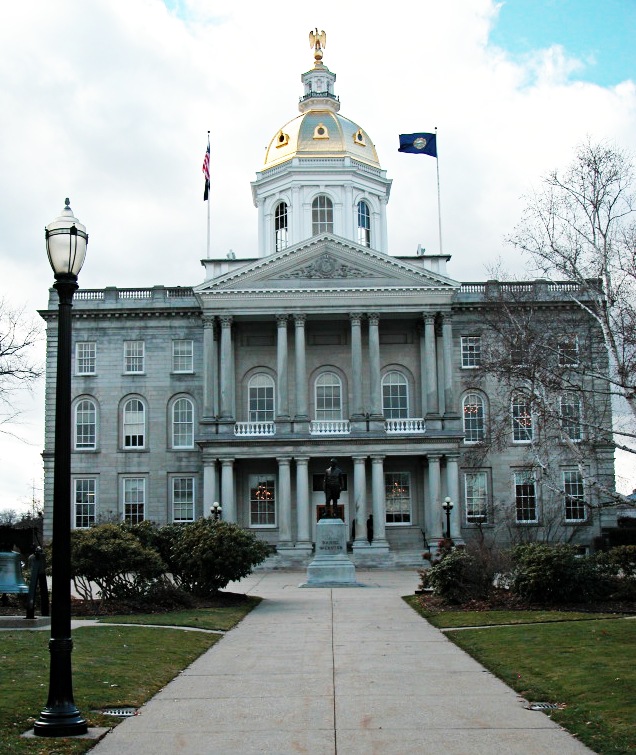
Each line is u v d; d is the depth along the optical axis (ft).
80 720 50.83
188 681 67.62
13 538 113.80
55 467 52.75
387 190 301.43
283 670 72.38
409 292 245.45
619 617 101.24
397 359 258.78
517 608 112.98
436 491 237.45
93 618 105.60
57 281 54.39
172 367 262.47
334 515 167.43
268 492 251.39
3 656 71.61
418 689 63.87
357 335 245.45
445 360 245.04
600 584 116.16
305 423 241.35
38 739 48.57
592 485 127.44
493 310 196.24
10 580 101.60
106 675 65.92
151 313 262.47
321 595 144.97
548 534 243.40
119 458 259.39
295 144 295.69
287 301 245.65
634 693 58.49
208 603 127.34
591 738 48.88
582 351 143.13
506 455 254.88
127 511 257.96
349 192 290.35
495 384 257.96
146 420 260.83
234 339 258.16
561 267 128.98
